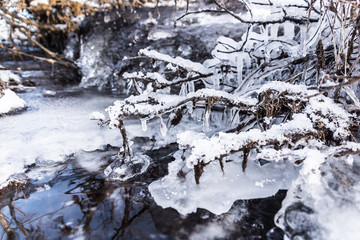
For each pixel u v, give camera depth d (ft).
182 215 5.84
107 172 7.72
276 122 8.71
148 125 10.98
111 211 6.15
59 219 5.96
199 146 6.02
